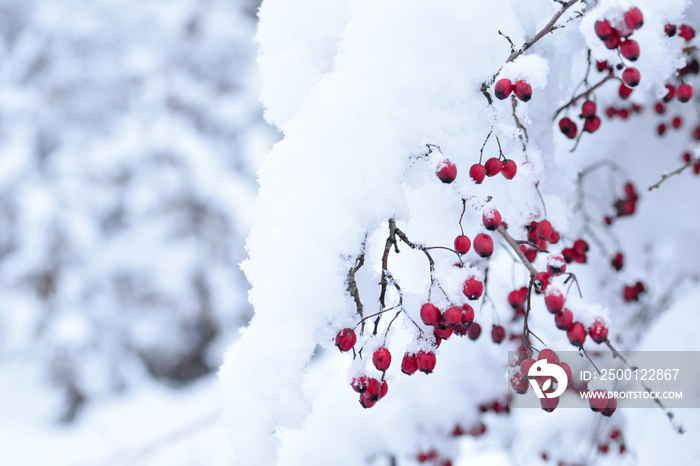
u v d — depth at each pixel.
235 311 8.59
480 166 1.12
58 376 7.84
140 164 8.50
